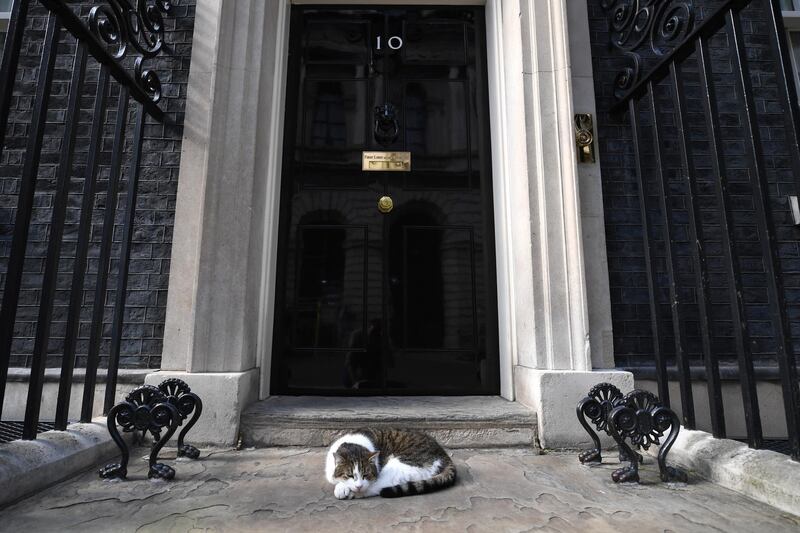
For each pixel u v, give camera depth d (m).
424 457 1.71
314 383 2.75
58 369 2.44
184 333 2.38
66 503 1.51
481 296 2.88
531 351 2.36
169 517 1.41
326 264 2.88
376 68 3.15
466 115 3.11
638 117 2.59
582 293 2.32
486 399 2.63
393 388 2.76
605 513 1.46
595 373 2.23
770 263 1.61
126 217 2.25
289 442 2.17
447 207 2.98
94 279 2.53
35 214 2.60
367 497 1.58
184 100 2.74
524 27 2.63
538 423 2.20
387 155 3.01
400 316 2.84
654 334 2.22
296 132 3.02
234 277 2.37
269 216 2.70
